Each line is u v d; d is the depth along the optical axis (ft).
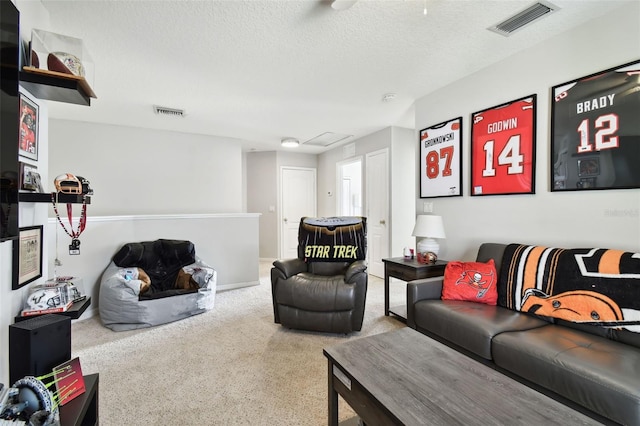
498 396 3.59
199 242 13.10
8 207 3.66
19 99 4.19
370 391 3.68
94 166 13.60
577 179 6.77
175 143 15.25
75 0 5.64
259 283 14.51
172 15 6.16
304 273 9.61
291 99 10.96
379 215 15.56
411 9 6.07
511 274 6.93
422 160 10.92
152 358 7.27
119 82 9.40
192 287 10.52
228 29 6.68
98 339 8.38
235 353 7.51
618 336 5.13
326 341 8.20
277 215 20.58
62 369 3.59
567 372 4.34
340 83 9.65
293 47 7.45
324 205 20.86
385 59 8.13
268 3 5.83
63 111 12.03
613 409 3.85
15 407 3.00
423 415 3.26
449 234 9.96
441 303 7.13
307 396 5.76
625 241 6.06
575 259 6.06
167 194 15.06
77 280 5.29
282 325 9.09
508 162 8.17
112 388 6.03
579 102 6.72
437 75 9.18
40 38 4.68
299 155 21.24
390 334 5.38
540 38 7.25
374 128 14.97
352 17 6.29
